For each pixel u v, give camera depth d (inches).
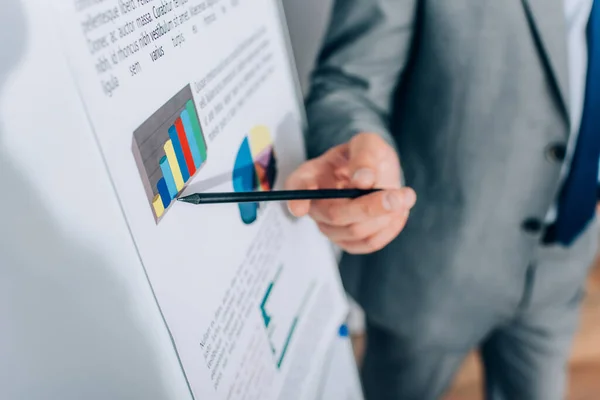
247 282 15.4
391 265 30.8
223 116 14.5
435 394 36.7
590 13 24.8
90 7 9.3
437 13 24.4
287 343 17.7
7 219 10.2
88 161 9.5
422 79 26.4
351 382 25.1
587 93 25.5
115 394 12.2
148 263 10.9
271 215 17.7
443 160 27.1
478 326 32.0
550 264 30.4
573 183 27.5
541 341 33.5
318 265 21.5
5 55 8.9
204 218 13.3
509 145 25.8
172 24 12.1
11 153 9.5
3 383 11.8
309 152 24.5
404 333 32.5
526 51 24.0
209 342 13.1
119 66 10.1
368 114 25.5
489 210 27.4
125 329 11.3
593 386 47.2
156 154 11.3
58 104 9.1
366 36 25.9
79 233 10.3
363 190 17.9
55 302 11.1
